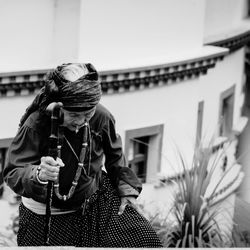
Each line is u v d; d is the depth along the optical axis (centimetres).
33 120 441
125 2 994
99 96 440
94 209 471
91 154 459
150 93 1054
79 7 958
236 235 1082
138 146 1095
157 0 1030
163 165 1108
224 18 1273
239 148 1512
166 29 1054
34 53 959
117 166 477
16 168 441
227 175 1305
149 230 470
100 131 461
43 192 433
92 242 470
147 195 1092
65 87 432
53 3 959
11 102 917
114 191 479
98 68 970
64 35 970
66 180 453
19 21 941
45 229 447
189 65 1078
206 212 897
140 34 1022
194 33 1101
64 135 447
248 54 1431
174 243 888
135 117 1048
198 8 1097
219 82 1284
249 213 1309
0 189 953
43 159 423
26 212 464
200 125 1235
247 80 1525
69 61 973
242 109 1513
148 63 1020
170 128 1105
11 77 900
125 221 471
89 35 971
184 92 1107
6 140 926
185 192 892
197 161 900
